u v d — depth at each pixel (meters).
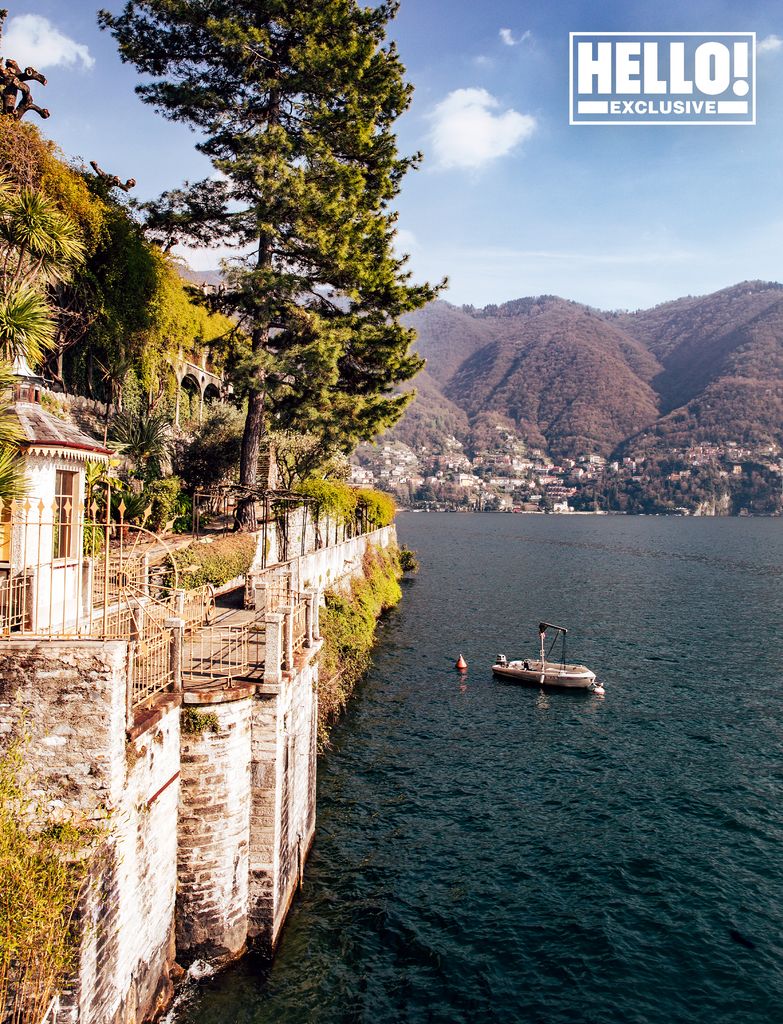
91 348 30.34
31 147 21.33
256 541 27.33
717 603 63.56
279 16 26.31
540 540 150.50
